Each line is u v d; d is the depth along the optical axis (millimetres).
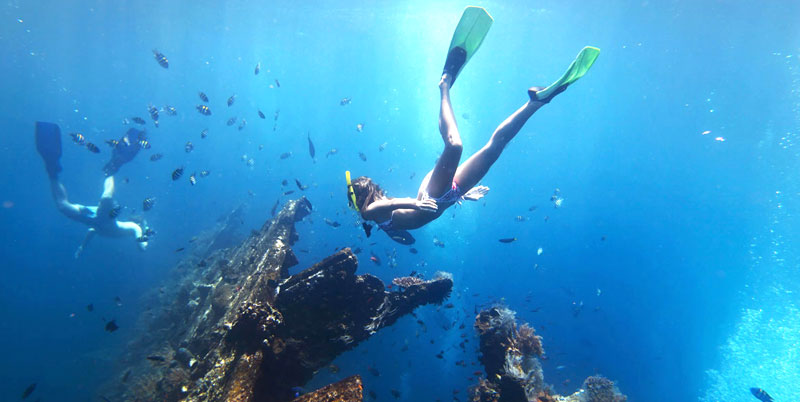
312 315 4723
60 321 16875
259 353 4016
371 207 2902
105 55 52500
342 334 4828
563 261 19797
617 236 22859
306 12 31641
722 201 26609
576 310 13102
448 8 30250
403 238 3631
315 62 67312
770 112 32781
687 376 13219
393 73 67312
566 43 46812
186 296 11102
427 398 10086
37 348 14984
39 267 23828
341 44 50062
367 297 5109
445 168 2764
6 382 12852
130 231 13188
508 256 19672
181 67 69875
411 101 54750
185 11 30406
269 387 4062
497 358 4992
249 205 27516
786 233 21891
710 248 21875
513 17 33781
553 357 12883
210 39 44656
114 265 21250
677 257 20906
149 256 21578
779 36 29109
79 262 21844
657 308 16609
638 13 29531
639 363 13562
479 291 16109
